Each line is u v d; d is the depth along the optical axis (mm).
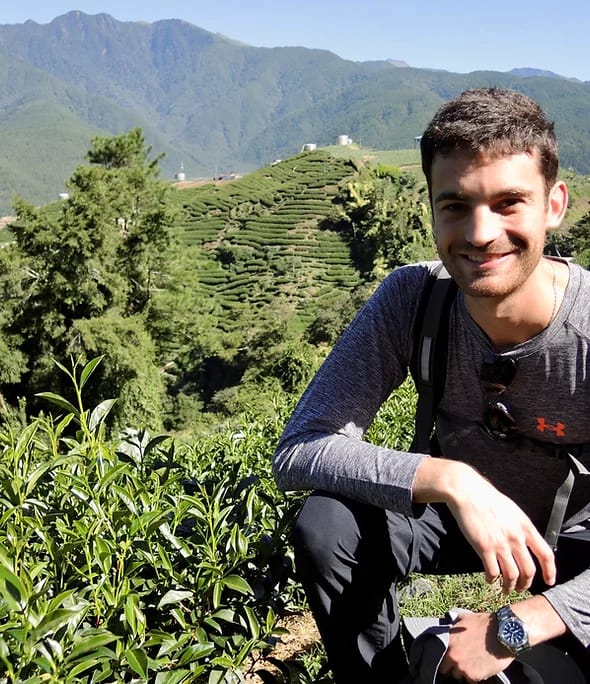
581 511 1819
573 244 53719
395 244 76625
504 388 1734
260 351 44594
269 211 90875
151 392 25125
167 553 1952
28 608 1377
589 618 1540
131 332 25031
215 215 91938
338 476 1728
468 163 1587
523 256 1626
